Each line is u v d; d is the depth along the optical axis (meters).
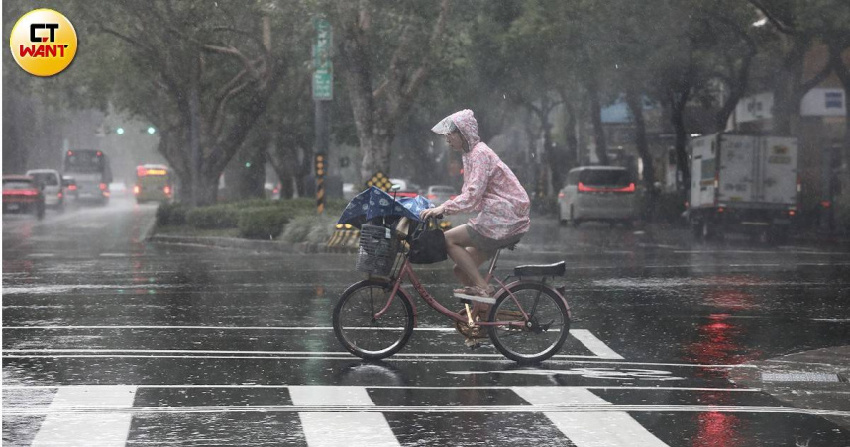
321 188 63.19
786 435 14.38
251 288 34.28
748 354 21.72
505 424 14.90
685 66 80.56
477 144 19.81
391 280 20.53
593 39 75.06
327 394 17.03
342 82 81.38
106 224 94.25
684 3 68.88
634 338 23.77
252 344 22.39
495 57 83.31
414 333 24.19
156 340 22.81
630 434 14.33
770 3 67.69
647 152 98.88
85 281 36.84
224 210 73.81
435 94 94.56
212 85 84.81
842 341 23.55
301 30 59.75
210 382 18.00
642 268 42.50
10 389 17.19
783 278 38.09
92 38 78.88
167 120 87.06
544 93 103.44
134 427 14.51
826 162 87.12
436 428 14.60
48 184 129.00
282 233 60.59
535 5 69.12
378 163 57.88
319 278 38.03
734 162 66.44
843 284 35.97
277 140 105.12
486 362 20.41
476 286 20.02
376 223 20.39
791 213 65.56
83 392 16.97
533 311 20.25
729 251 54.62
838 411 16.08
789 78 74.62
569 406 16.22
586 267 43.09
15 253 53.75
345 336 20.52
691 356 21.39
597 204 86.56
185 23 70.88
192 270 41.88
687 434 14.37
